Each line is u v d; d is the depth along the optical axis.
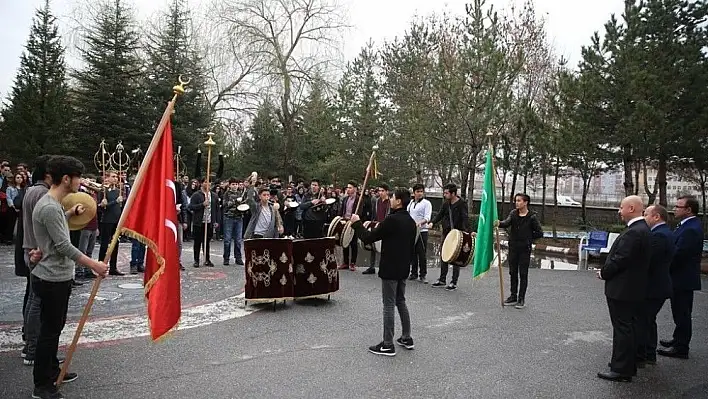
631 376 5.87
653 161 21.89
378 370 5.82
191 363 5.82
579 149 19.59
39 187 5.22
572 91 19.92
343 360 6.10
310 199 15.14
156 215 5.14
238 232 12.56
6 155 28.09
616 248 5.94
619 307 5.89
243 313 8.05
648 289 6.36
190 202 12.14
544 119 23.61
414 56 27.09
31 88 28.88
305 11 30.31
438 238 23.36
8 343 6.15
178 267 5.28
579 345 7.15
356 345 6.67
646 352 6.62
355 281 11.09
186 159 28.55
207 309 8.23
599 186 67.50
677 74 17.84
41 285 4.52
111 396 4.86
